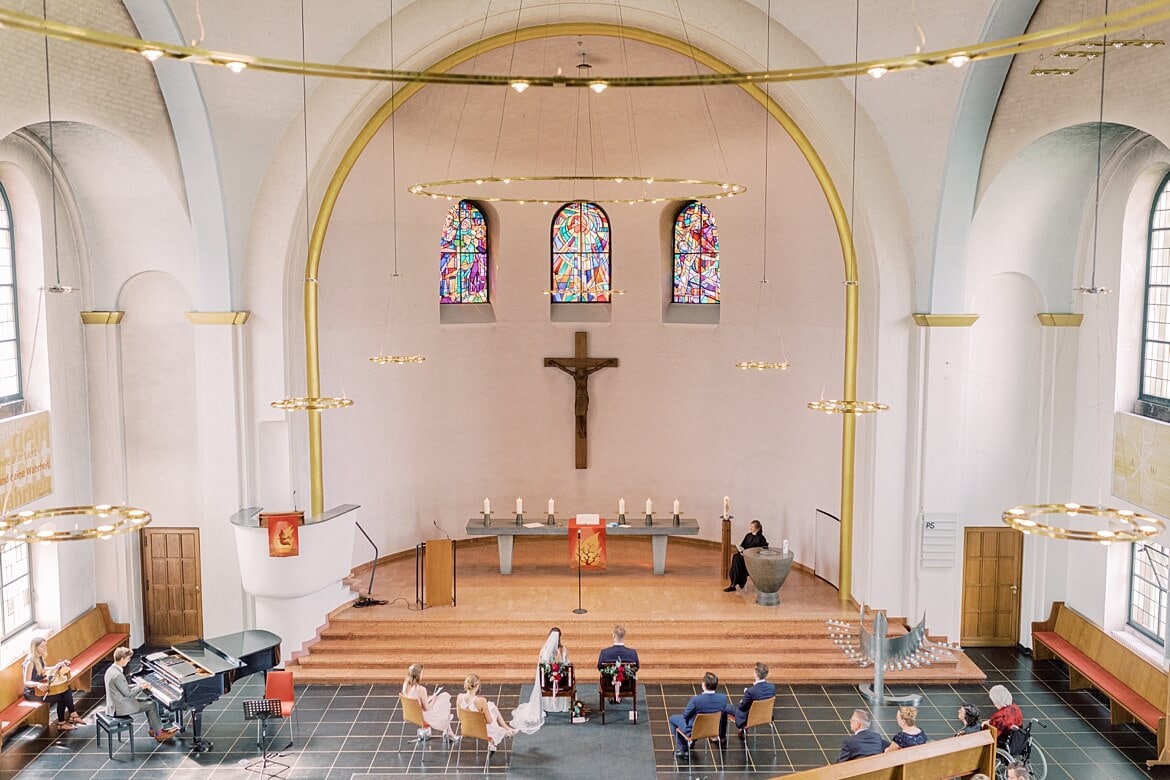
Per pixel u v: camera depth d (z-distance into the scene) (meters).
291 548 17.50
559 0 17.91
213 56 9.16
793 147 20.41
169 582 19.75
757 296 22.22
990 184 17.67
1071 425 18.89
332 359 20.89
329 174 18.62
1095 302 18.20
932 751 11.34
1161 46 13.72
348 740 15.80
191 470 19.38
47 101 14.70
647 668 18.00
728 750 15.42
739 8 17.92
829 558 20.98
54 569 18.00
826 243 20.39
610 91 21.53
